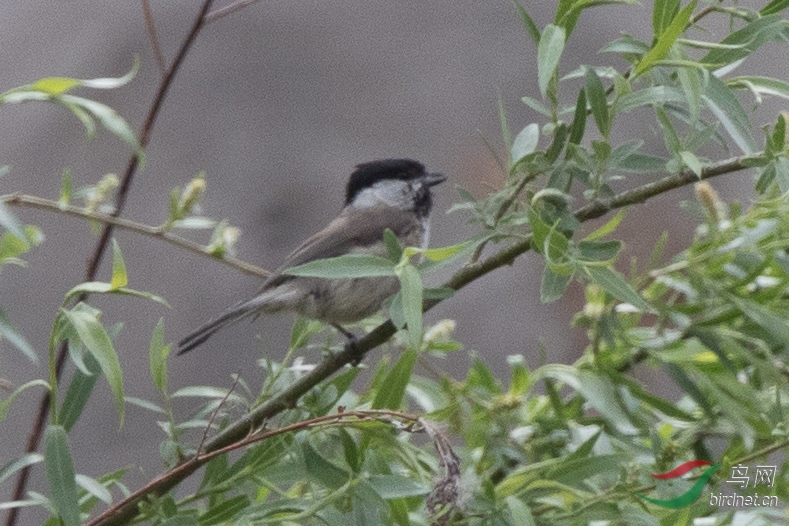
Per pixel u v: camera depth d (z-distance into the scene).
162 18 13.73
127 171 6.67
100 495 4.75
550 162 5.57
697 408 6.83
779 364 6.66
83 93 13.30
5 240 5.68
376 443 5.58
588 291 6.75
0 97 4.71
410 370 5.25
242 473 5.14
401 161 9.53
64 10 13.85
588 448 5.36
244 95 13.41
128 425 12.18
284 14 13.68
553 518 5.17
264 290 8.09
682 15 4.98
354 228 8.92
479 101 13.58
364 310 8.09
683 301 7.38
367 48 13.70
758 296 6.69
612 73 5.34
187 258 12.73
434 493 4.41
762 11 5.53
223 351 12.52
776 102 12.43
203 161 13.15
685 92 4.95
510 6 13.89
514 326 12.78
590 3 5.36
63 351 6.20
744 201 12.98
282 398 5.32
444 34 13.78
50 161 13.14
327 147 13.31
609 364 6.77
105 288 4.62
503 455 6.38
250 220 12.99
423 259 5.32
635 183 13.30
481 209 5.63
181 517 4.83
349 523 4.80
